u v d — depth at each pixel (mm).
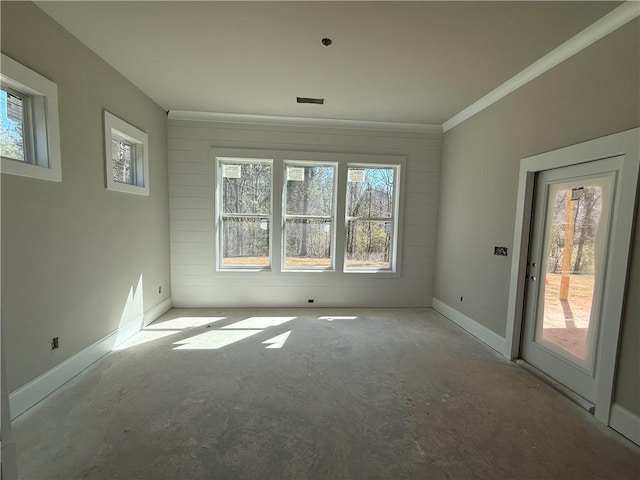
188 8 2199
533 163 2863
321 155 4523
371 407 2264
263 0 2100
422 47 2609
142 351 3123
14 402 2061
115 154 3285
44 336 2289
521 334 3088
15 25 2020
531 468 1744
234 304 4645
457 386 2582
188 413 2150
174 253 4488
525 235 3000
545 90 2742
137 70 3102
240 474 1665
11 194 2016
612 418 2086
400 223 4723
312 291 4727
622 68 2092
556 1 2029
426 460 1784
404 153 4637
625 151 2061
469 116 3918
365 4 2117
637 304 1984
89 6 2174
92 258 2807
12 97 2131
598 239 2309
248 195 4602
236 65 2980
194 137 4348
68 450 1796
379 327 3943
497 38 2453
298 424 2061
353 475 1674
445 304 4461
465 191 3992
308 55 2781
